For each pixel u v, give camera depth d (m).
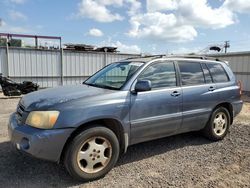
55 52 14.35
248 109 9.24
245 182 3.40
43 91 4.00
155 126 4.01
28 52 13.56
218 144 4.91
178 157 4.23
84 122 3.27
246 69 15.53
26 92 11.62
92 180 3.39
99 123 3.57
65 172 3.59
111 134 3.50
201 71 4.84
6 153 4.18
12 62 13.20
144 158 4.16
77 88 4.00
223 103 5.14
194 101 4.53
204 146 4.79
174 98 4.21
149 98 3.90
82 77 15.45
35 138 3.04
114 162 3.57
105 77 4.40
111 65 4.84
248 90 15.48
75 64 15.11
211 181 3.40
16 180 3.33
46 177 3.44
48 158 3.13
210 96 4.80
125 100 3.64
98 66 15.95
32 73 13.81
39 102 3.35
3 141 4.79
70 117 3.17
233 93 5.25
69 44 16.05
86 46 16.23
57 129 3.11
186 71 4.59
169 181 3.38
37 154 3.07
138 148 4.61
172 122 4.23
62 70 14.67
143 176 3.52
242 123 6.67
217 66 5.20
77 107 3.24
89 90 3.77
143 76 3.97
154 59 4.25
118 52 16.75
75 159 3.23
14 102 10.01
